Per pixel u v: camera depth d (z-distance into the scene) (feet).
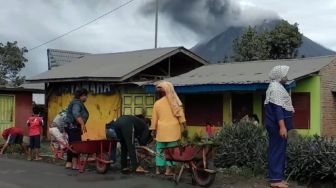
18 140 51.39
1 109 72.64
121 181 32.86
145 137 36.29
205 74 64.90
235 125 39.73
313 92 55.16
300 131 55.42
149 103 66.18
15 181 33.42
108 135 37.52
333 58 57.88
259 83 51.72
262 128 39.14
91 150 36.17
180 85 59.21
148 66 69.26
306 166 34.24
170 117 33.24
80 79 69.00
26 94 75.41
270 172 30.12
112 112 68.54
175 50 72.13
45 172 37.37
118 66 71.41
